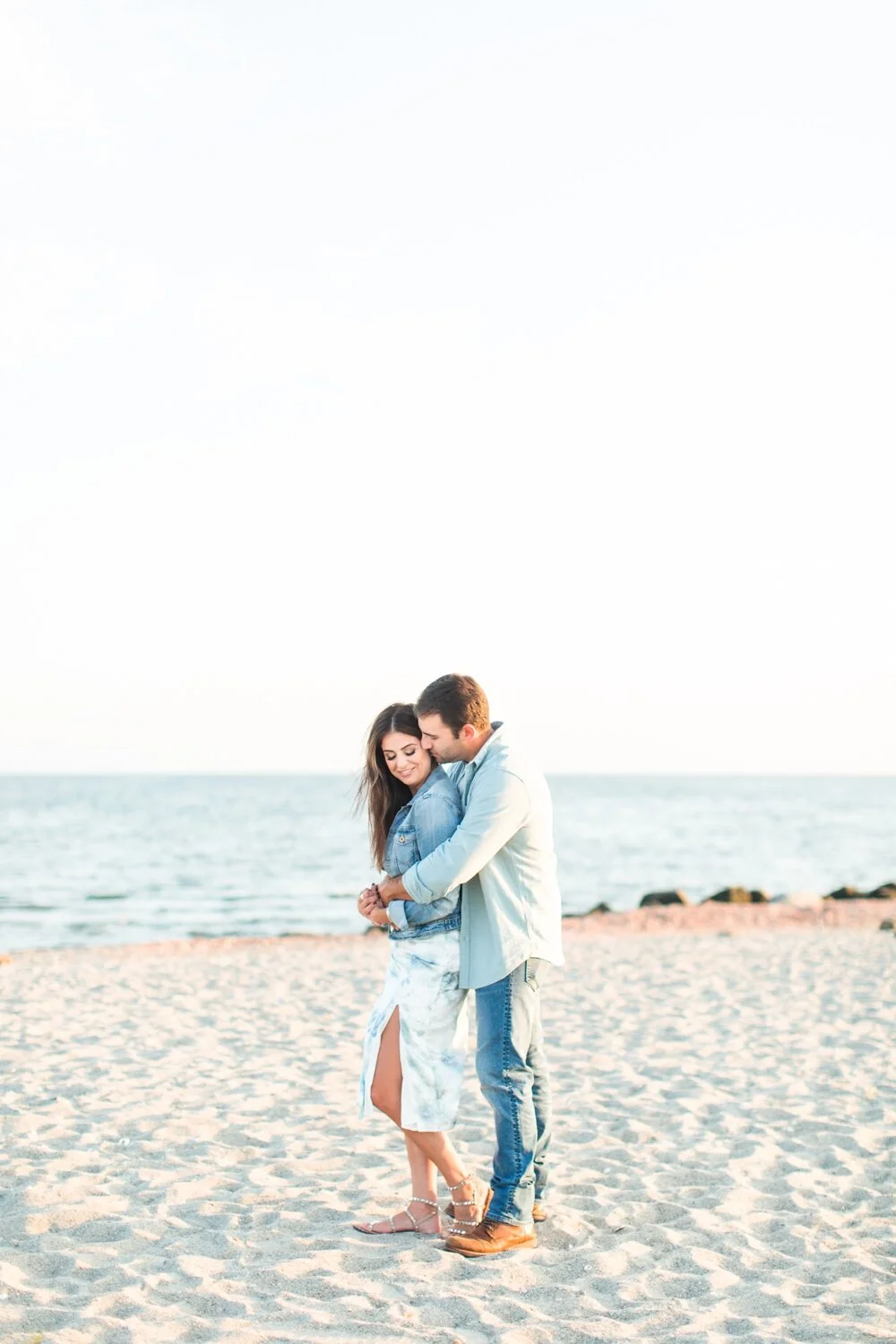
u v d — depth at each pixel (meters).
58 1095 6.09
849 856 37.84
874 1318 3.54
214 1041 7.69
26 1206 4.34
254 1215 4.32
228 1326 3.31
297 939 14.95
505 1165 4.04
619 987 10.28
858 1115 5.87
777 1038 7.89
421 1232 4.14
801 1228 4.32
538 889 4.01
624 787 158.00
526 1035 4.02
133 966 11.85
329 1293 3.62
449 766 4.32
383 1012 4.07
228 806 72.44
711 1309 3.58
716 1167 5.04
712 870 32.22
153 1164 4.96
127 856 33.97
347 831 47.75
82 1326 3.29
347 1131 5.55
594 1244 4.14
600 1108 6.00
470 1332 3.35
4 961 12.32
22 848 36.78
